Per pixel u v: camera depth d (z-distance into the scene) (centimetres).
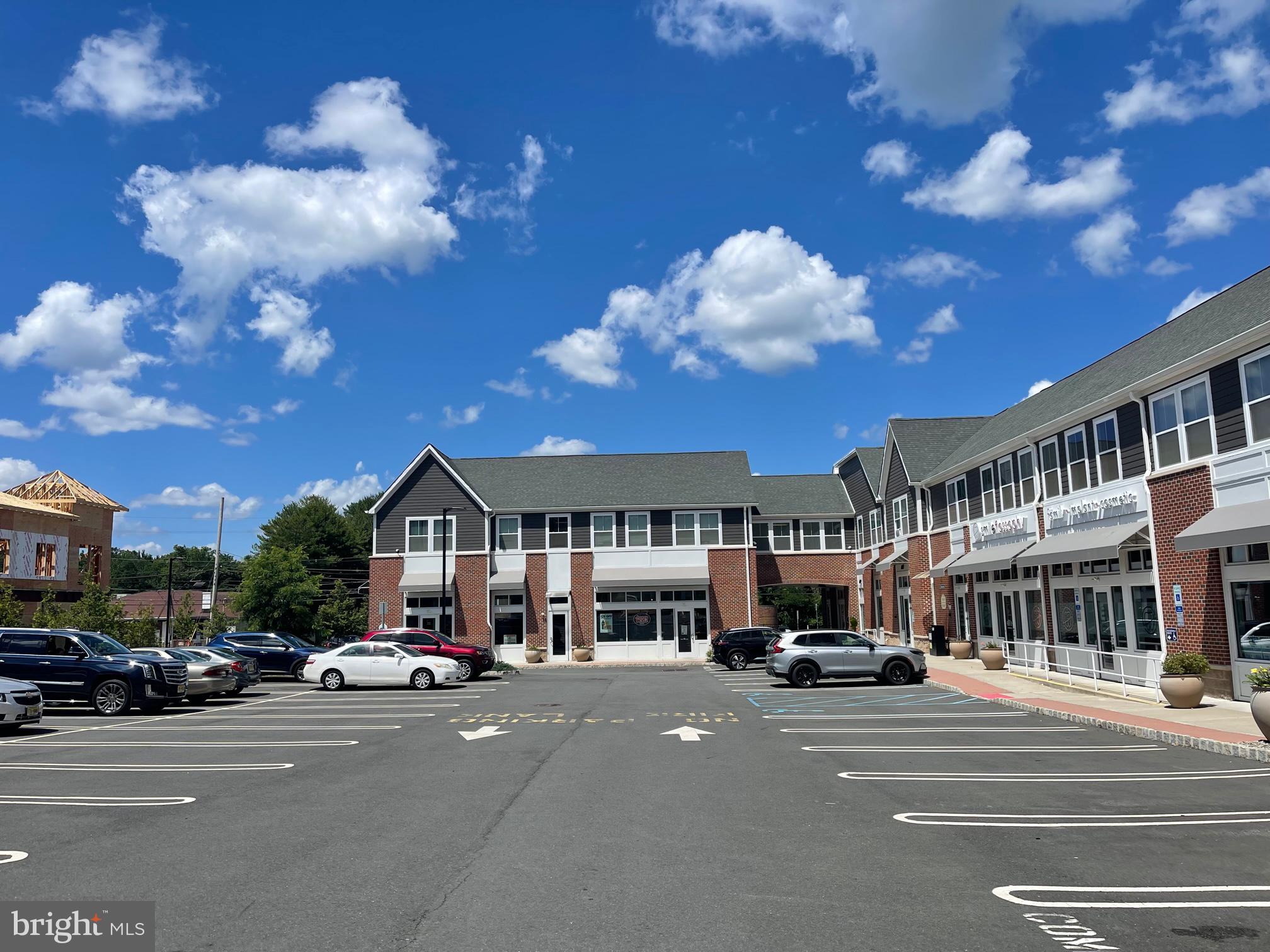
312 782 1152
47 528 3625
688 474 4859
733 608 4534
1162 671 1894
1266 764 1234
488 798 1036
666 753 1380
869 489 4588
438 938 578
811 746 1449
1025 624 2905
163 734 1697
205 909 637
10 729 1773
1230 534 1673
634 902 650
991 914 620
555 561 4566
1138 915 618
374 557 4534
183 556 10038
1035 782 1124
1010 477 2995
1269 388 1730
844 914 623
